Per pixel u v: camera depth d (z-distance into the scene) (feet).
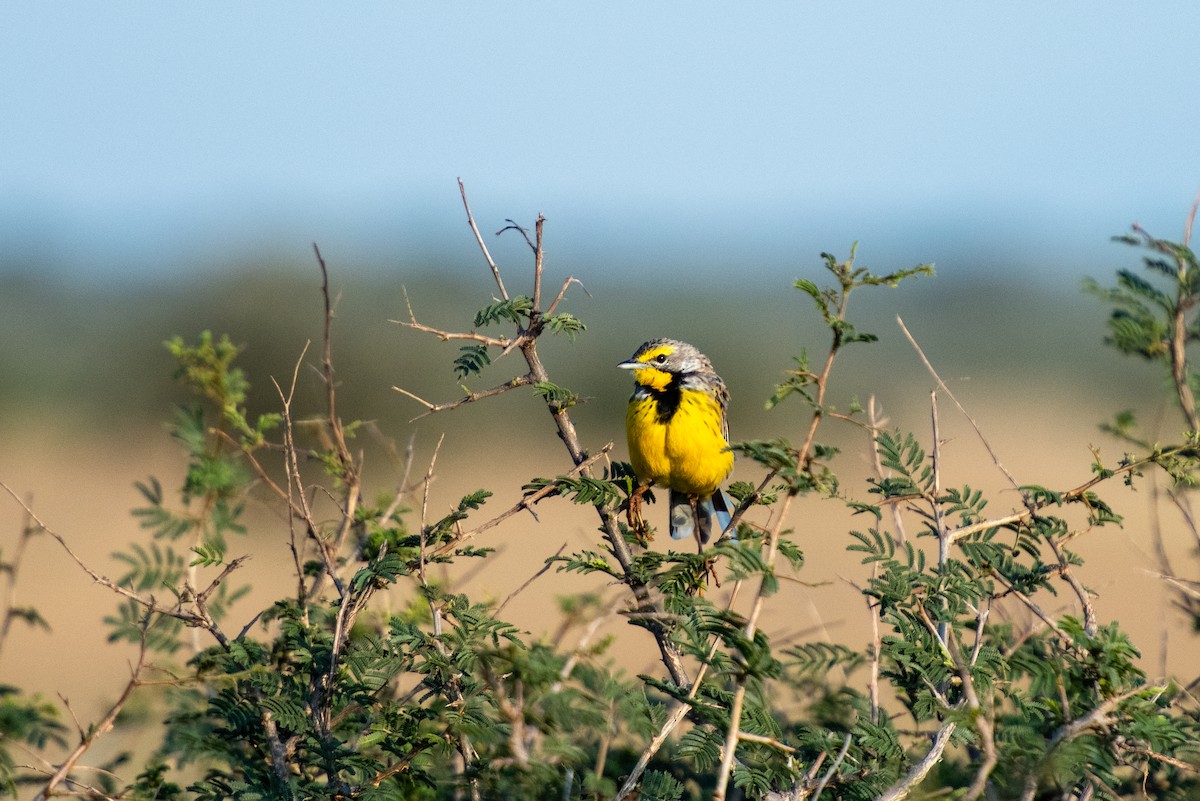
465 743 27.61
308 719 28.68
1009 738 25.50
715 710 24.86
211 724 31.37
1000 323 239.91
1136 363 183.32
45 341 190.19
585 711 22.75
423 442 139.23
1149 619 63.72
